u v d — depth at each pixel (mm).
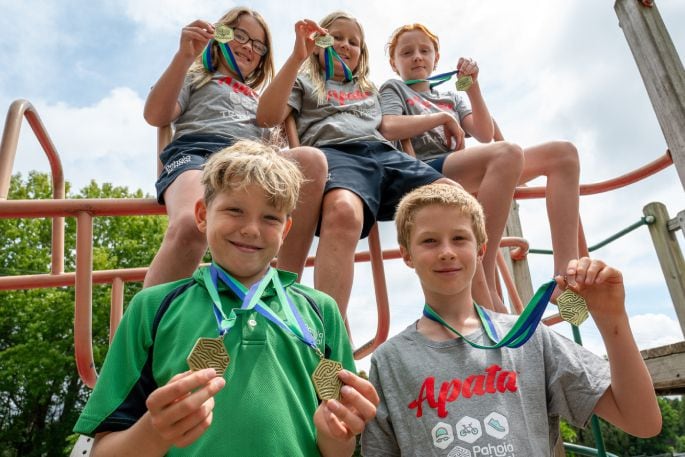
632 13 2443
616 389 1204
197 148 1978
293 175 1331
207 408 811
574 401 1286
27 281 2273
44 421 16078
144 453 880
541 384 1315
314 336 1175
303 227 1743
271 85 2098
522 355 1364
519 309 2928
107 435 968
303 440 1015
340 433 918
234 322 1056
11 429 15492
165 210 1801
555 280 1195
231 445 949
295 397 1051
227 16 2471
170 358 1042
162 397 774
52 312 14008
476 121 2605
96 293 13766
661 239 3230
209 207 1244
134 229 15242
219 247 1183
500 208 1986
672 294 3180
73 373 15203
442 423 1247
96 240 14727
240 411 986
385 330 2031
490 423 1227
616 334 1180
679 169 2244
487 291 1774
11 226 14891
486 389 1288
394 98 2564
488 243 1958
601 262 1144
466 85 2496
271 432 974
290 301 1223
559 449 2623
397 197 2076
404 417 1311
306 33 2070
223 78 2344
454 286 1455
